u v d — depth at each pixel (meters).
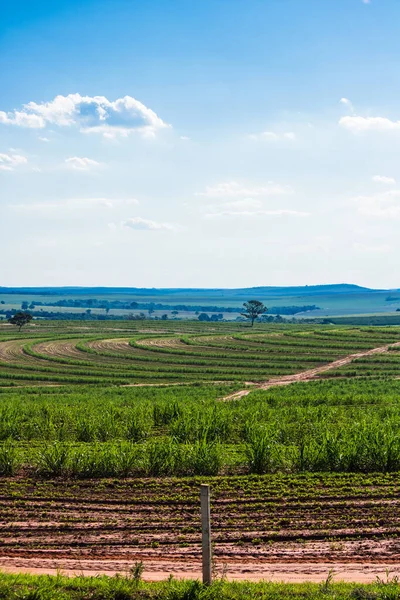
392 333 119.81
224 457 23.42
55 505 18.34
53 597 11.09
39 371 89.44
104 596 11.31
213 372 85.69
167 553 14.55
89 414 36.69
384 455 22.05
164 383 77.81
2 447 24.27
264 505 17.94
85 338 130.88
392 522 16.34
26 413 38.94
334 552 14.39
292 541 15.29
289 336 120.31
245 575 13.05
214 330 164.12
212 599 11.11
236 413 35.69
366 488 19.58
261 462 22.38
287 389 61.78
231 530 16.02
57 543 15.34
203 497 11.50
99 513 17.66
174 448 23.05
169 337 131.38
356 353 98.31
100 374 84.94
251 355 97.88
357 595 11.17
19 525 16.62
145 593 11.44
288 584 11.94
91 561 14.08
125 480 21.17
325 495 18.84
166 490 19.80
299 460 22.67
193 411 35.50
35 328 171.50
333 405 44.44
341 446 22.86
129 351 109.25
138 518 17.11
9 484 20.69
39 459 23.08
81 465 22.03
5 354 107.31
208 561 11.49
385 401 44.56
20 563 13.98
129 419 34.00
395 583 11.77
